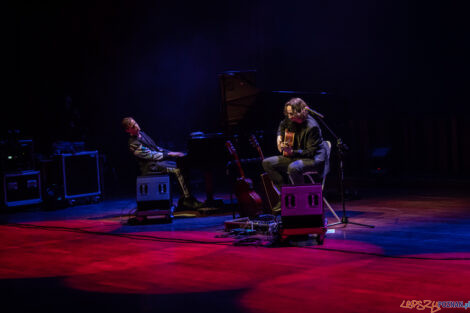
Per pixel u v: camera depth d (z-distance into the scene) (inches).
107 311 129.5
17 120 408.8
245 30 471.2
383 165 335.9
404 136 371.6
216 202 277.7
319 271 152.2
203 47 476.4
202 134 277.6
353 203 273.1
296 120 214.7
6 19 405.1
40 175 324.8
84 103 446.0
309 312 121.6
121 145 451.5
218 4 470.3
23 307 135.0
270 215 219.9
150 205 250.4
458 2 417.4
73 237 221.1
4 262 181.3
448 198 273.1
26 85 414.6
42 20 421.7
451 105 433.4
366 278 143.4
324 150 219.3
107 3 449.7
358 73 462.3
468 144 343.6
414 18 436.5
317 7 462.9
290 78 474.3
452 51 427.2
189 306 130.0
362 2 450.6
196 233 217.6
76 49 439.5
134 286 147.9
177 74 476.7
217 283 146.5
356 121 382.9
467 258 159.3
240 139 268.2
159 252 185.9
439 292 129.9
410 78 446.3
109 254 186.5
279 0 465.4
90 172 330.3
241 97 284.2
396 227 209.5
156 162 276.5
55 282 155.3
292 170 213.6
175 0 469.1
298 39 469.7
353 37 458.6
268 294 135.1
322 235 184.5
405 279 140.9
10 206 310.0
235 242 195.0
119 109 461.1
